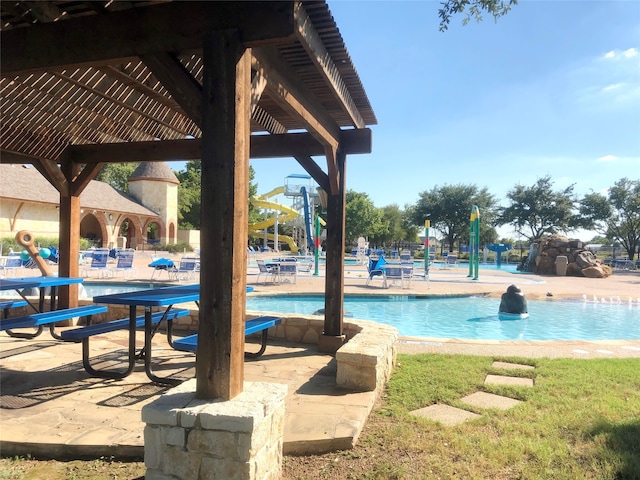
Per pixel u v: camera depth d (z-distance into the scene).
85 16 2.64
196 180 50.97
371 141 5.27
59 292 6.36
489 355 5.62
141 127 6.06
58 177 6.14
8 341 5.79
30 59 2.76
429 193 49.31
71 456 2.87
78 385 4.05
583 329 9.66
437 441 3.06
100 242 30.03
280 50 3.28
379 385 4.01
